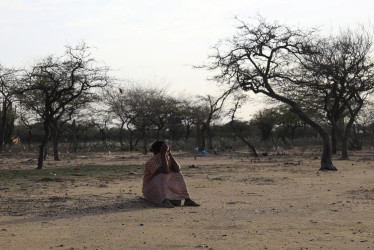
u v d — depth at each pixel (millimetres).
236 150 49375
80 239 6242
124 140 70125
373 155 37781
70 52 23016
